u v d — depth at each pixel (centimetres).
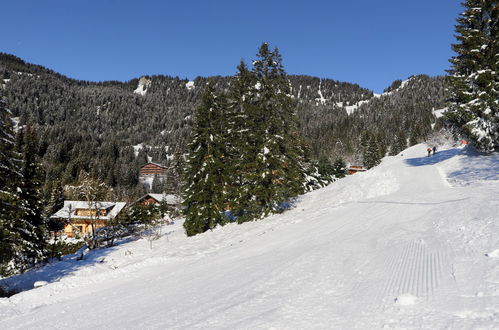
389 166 3978
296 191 2941
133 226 5022
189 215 3073
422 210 1576
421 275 686
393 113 18100
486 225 986
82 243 4356
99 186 4466
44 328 800
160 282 1180
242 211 2959
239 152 3025
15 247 2089
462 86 3041
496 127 2936
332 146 13712
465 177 2536
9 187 1938
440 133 6266
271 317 580
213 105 3131
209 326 582
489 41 2948
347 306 586
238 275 1018
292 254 1182
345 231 1453
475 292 538
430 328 438
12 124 1872
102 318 802
